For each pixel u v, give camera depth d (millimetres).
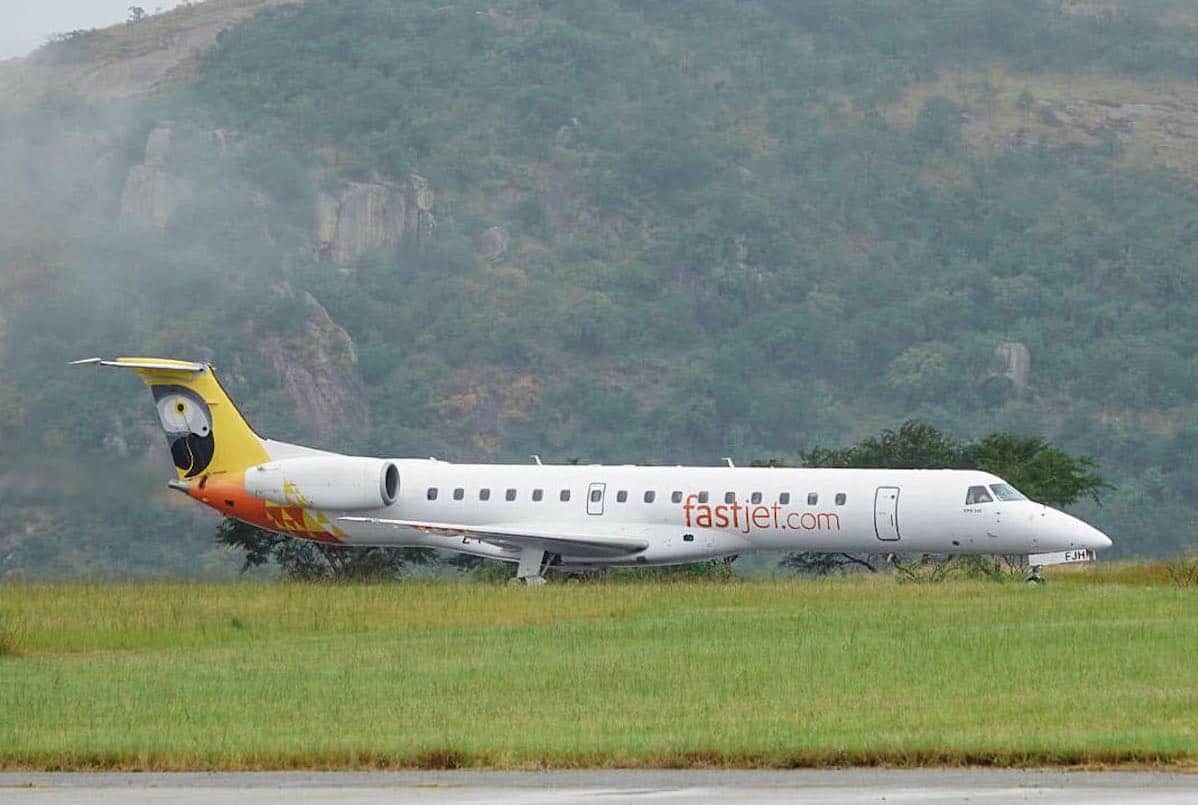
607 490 197250
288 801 74438
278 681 107625
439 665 113125
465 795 75062
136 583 196250
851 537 188875
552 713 94312
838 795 73625
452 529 193875
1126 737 82188
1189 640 117062
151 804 74312
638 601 155000
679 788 75938
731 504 192125
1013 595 153750
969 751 80125
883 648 115875
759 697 97938
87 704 100062
